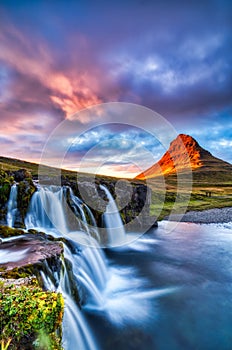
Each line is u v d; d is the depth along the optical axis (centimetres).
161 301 938
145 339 707
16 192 1366
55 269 742
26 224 1340
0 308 382
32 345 348
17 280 545
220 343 698
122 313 841
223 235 2269
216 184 7944
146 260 1459
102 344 686
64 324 585
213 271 1285
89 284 944
